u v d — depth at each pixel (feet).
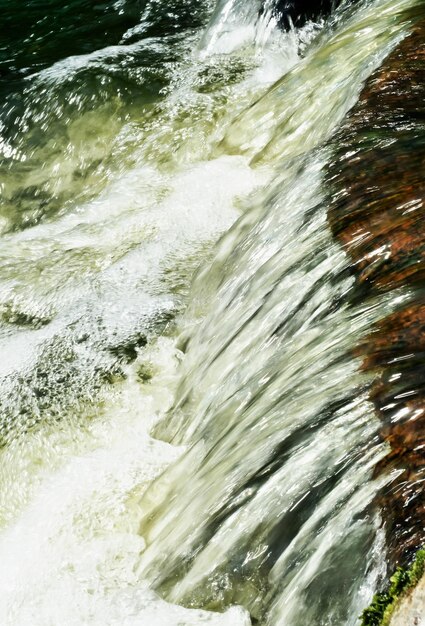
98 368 14.49
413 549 7.48
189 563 9.67
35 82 23.25
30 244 18.10
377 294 10.79
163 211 18.21
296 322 11.74
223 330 13.20
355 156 13.75
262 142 19.11
